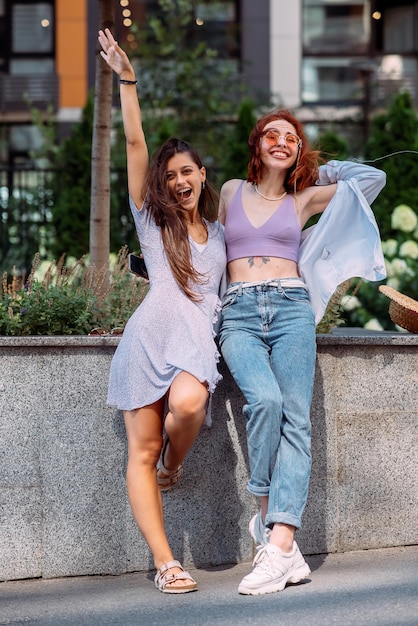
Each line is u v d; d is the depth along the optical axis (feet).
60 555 14.34
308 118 58.80
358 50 60.54
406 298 17.31
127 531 14.42
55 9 60.95
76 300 16.75
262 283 13.89
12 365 14.24
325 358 15.05
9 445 14.25
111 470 14.37
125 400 13.23
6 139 62.49
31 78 60.70
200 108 49.85
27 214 38.50
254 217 14.32
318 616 11.96
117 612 12.43
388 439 15.37
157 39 51.93
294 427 13.35
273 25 59.52
